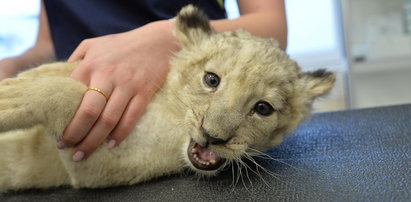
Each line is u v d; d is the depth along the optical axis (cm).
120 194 46
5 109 44
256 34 60
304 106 55
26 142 50
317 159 48
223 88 49
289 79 52
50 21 67
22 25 122
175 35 54
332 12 127
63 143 45
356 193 40
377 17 123
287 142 55
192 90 50
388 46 124
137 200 43
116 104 46
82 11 65
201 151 48
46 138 49
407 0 122
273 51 53
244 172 48
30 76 48
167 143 49
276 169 47
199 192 44
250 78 49
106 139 47
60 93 45
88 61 48
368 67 125
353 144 52
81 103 45
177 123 50
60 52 67
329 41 129
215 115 47
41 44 77
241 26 59
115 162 47
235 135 48
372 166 45
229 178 47
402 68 125
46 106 44
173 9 67
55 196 47
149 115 49
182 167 50
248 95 49
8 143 50
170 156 49
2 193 51
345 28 111
